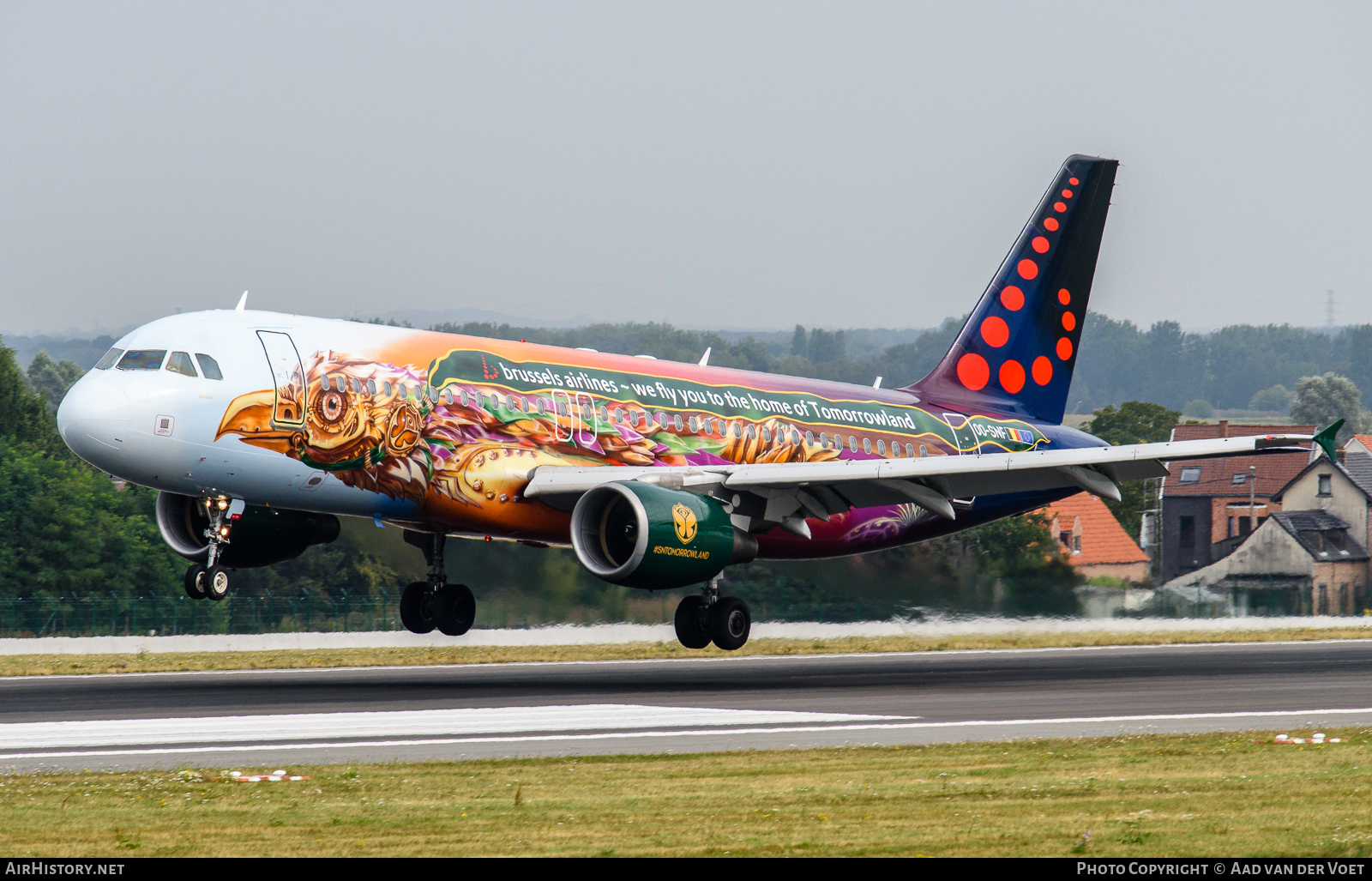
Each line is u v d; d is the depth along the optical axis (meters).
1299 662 108.75
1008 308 122.69
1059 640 138.12
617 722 63.81
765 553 105.31
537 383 92.81
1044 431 123.00
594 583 144.75
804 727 62.38
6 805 41.09
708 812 39.28
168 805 41.09
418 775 47.12
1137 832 35.75
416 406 86.38
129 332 82.50
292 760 51.66
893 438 112.75
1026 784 44.22
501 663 109.00
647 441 97.19
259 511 90.06
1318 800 40.66
